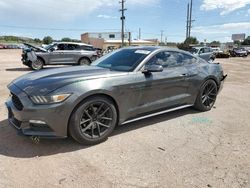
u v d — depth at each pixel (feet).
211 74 17.81
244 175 9.86
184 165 10.55
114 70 13.69
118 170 10.12
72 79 11.74
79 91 11.44
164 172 10.00
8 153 11.32
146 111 14.40
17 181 9.29
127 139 13.06
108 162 10.73
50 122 11.09
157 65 13.87
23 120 11.25
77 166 10.37
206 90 17.99
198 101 17.49
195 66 17.12
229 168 10.36
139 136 13.47
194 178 9.61
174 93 15.71
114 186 9.09
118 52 16.25
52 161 10.74
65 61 47.60
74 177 9.61
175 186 9.11
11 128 14.15
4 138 12.85
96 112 12.26
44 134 11.28
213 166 10.50
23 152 11.45
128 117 13.64
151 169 10.21
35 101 10.99
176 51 16.40
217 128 14.84
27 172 9.87
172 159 11.03
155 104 14.70
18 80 13.07
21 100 11.18
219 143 12.74
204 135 13.75
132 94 13.38
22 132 11.50
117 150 11.82
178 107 16.39
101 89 12.00
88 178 9.55
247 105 20.39
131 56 14.84
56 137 11.43
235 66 66.03
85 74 12.50
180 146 12.33
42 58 45.44
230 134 13.93
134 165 10.50
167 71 15.12
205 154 11.54
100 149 11.91
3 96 22.04
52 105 10.98
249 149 12.09
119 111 13.08
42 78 12.20
